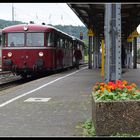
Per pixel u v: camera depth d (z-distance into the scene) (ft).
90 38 134.10
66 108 43.98
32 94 58.44
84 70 127.44
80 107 44.47
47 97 54.29
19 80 108.78
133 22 112.47
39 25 101.71
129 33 140.05
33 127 33.55
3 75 100.89
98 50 136.15
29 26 101.14
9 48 101.40
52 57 101.50
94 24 116.16
